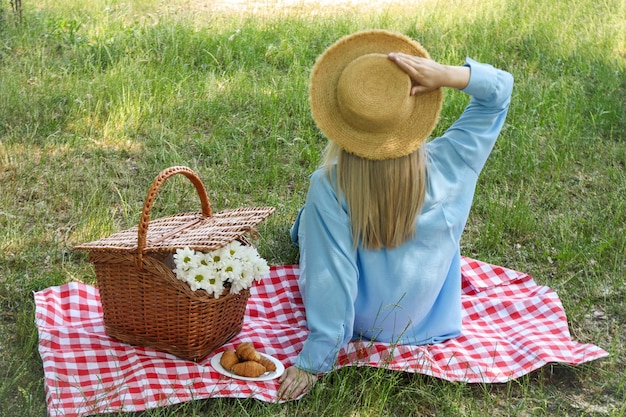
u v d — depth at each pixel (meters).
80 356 3.39
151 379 3.26
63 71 6.70
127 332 3.50
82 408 3.06
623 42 8.30
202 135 5.95
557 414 3.29
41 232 4.50
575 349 3.72
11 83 6.23
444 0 9.61
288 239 4.69
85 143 5.60
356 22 8.55
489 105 3.46
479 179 5.54
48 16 7.88
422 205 3.40
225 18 8.67
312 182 3.46
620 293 4.30
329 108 3.24
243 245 3.63
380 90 3.12
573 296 4.30
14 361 3.40
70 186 5.02
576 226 5.00
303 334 3.77
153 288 3.36
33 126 5.75
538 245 4.77
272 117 6.20
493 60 7.79
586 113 6.65
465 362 3.55
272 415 3.14
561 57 7.88
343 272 3.34
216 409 3.18
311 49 7.79
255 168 5.46
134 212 4.84
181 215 3.86
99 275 3.47
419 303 3.56
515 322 4.03
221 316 3.49
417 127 3.27
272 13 9.03
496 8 9.14
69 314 3.78
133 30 7.66
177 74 6.79
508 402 3.38
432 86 3.23
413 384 3.41
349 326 3.38
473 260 4.49
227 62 7.25
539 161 5.78
